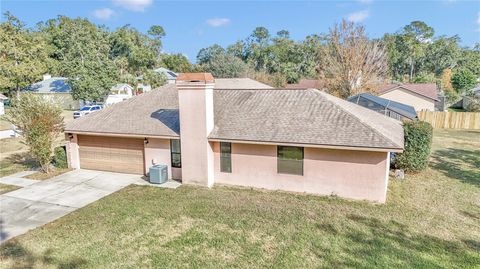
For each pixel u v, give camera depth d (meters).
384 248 7.79
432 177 13.82
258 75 50.06
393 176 13.92
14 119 15.12
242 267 7.10
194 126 12.79
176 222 9.48
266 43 81.12
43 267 7.13
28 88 47.12
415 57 71.50
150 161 14.51
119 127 14.55
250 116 13.44
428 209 10.34
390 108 19.05
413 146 14.05
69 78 43.81
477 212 10.10
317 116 12.51
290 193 12.15
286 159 12.20
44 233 8.84
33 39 45.75
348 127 11.42
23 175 14.86
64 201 11.45
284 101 14.15
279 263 7.22
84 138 15.73
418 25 75.12
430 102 34.44
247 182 12.98
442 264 7.08
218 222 9.45
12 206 10.97
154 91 18.27
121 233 8.78
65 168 16.02
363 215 9.84
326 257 7.42
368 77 32.56
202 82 12.20
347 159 11.19
